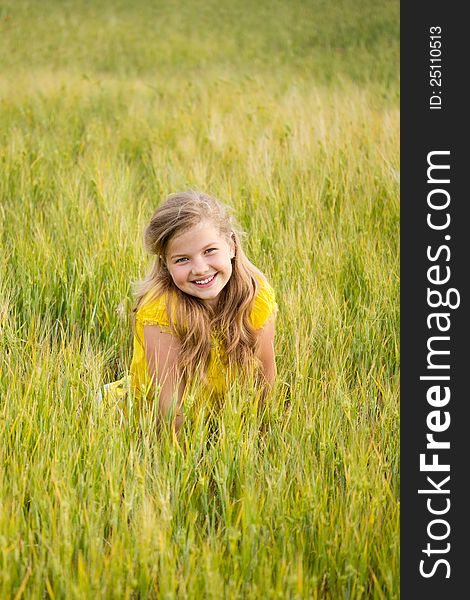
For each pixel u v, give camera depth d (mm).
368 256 4562
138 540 2520
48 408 3123
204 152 6805
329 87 11391
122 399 3203
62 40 18156
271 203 5266
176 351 3367
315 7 20812
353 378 3689
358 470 2785
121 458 2838
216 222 3191
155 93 10180
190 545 2504
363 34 17016
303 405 3285
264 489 2812
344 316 4105
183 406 3268
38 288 4258
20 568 2477
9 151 6574
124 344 4000
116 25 20609
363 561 2551
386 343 3949
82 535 2562
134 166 6832
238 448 2908
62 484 2662
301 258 4551
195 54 16875
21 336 3863
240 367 3404
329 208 5461
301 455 2932
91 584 2373
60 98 9492
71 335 4008
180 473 2822
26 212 5328
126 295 4199
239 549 2645
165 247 3209
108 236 4660
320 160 6207
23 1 22906
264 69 14680
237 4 22844
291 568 2523
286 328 3926
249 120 7766
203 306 3348
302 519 2643
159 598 2396
